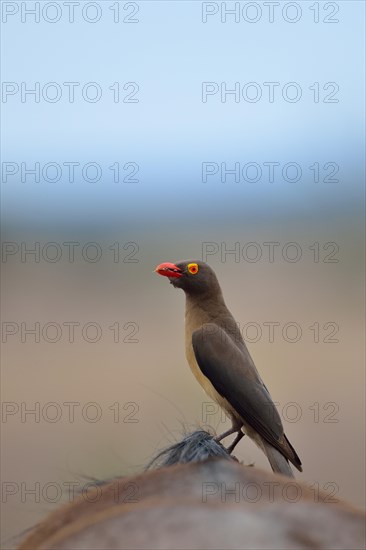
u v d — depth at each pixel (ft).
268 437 32.86
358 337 100.42
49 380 80.48
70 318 110.93
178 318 113.39
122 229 185.37
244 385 33.81
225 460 12.33
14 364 87.66
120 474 14.98
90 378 80.59
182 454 14.76
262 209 218.18
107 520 10.11
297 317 108.99
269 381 80.48
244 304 117.39
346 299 122.42
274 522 9.57
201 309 36.37
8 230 164.55
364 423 67.82
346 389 77.20
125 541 9.52
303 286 131.44
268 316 108.58
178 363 86.12
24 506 42.83
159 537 9.37
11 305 117.29
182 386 71.41
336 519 9.70
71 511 12.33
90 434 60.34
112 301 124.36
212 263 150.30
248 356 35.55
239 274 142.20
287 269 146.72
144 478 12.23
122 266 150.82
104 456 44.86
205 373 34.91
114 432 58.03
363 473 56.24
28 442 60.90
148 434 52.85
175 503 10.31
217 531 9.34
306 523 9.57
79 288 131.95
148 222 212.64
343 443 62.85
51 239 160.86
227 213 221.05
